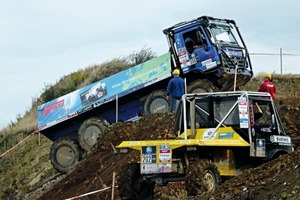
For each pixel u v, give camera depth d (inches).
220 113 618.8
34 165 1293.1
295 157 522.0
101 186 783.1
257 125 622.5
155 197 653.9
